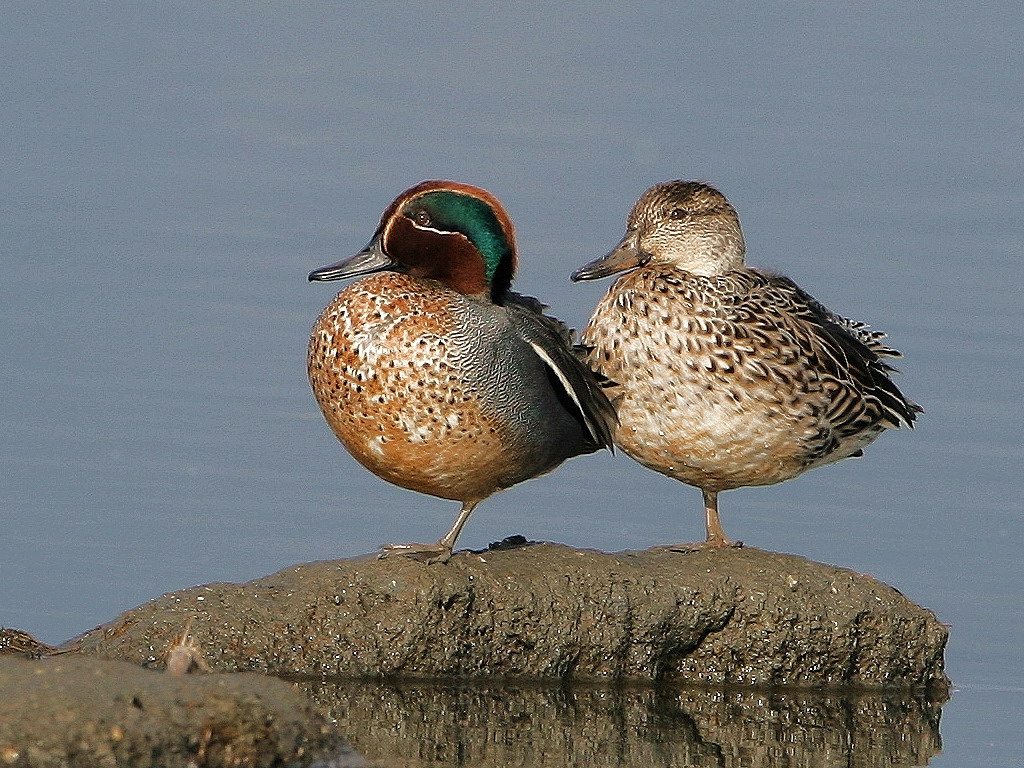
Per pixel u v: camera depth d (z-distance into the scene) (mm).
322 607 12734
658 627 13242
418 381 12250
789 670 13500
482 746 11883
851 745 12469
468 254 12844
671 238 14141
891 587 13727
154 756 9922
